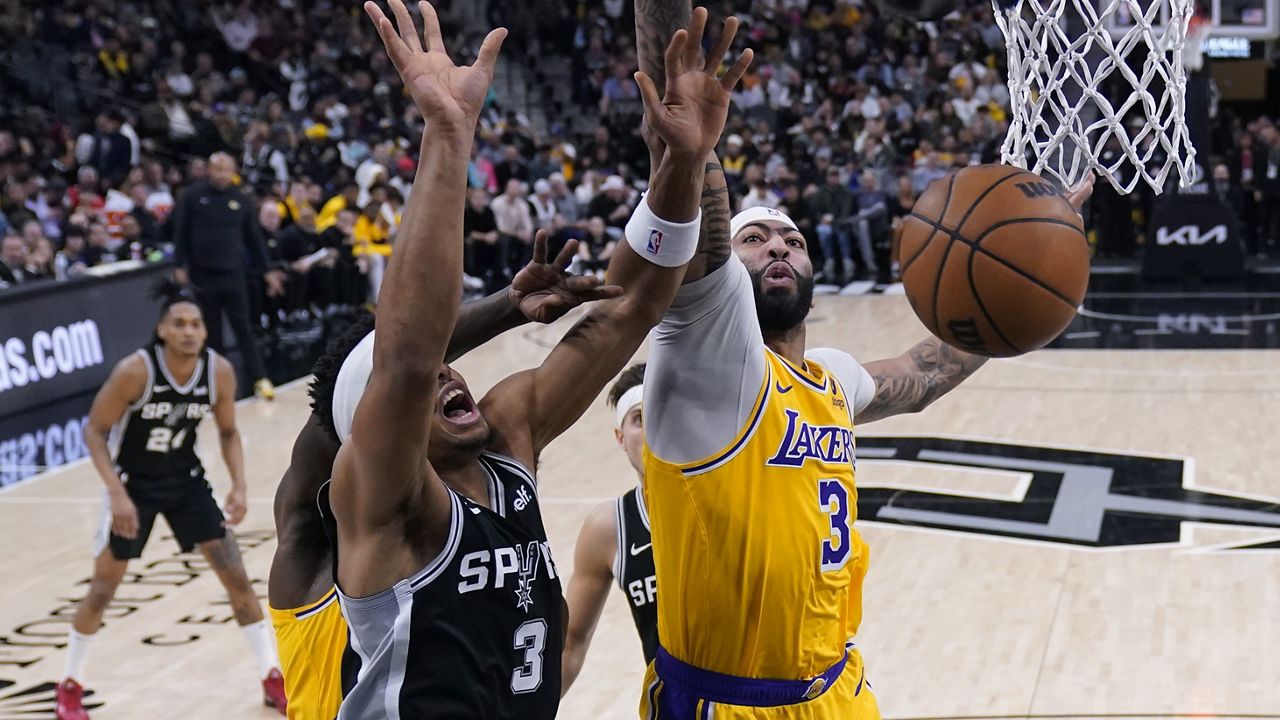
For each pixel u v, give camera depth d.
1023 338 2.58
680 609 2.66
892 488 7.69
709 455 2.55
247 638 5.02
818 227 17.44
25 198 13.80
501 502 2.20
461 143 1.96
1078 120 3.43
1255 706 4.67
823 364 2.97
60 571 6.66
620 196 16.81
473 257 15.77
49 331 10.84
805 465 2.61
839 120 20.50
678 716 2.70
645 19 2.28
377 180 14.86
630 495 3.33
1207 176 15.71
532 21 23.11
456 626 2.08
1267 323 12.90
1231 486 7.54
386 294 1.95
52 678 5.29
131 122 16.67
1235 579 6.01
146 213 13.66
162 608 6.07
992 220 2.55
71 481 8.51
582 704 4.86
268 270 11.98
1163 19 3.39
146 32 19.06
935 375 3.19
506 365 12.02
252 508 7.59
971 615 5.68
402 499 2.01
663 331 2.52
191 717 4.93
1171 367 10.98
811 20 22.97
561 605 2.27
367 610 2.06
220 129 16.70
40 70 17.38
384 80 20.31
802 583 2.62
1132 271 17.11
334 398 2.24
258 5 20.66
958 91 20.33
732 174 18.48
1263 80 24.02
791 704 2.66
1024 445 8.59
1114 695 4.80
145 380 4.97
